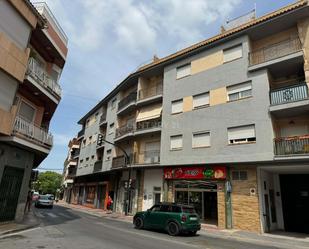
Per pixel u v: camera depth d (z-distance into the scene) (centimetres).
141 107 2681
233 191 1758
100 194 3462
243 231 1612
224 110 1873
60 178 9600
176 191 2111
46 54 1783
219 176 1814
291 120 1692
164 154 2170
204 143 1942
